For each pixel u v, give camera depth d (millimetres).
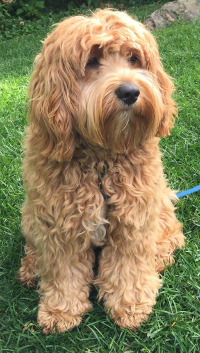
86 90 471
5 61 1768
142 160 515
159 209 594
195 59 1307
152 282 582
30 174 525
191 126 910
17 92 1217
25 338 546
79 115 472
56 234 529
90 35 458
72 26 470
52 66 470
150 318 562
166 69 1241
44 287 585
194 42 1438
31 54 1879
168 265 623
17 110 1087
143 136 501
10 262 656
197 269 602
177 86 1091
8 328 564
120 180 505
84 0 2947
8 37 2512
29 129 541
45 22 2693
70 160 490
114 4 2924
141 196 515
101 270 581
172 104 542
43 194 509
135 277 569
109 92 450
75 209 508
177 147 856
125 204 511
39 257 574
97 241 542
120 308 559
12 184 803
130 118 468
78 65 466
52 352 532
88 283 591
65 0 2986
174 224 655
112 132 472
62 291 563
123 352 519
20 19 2656
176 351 523
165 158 838
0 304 588
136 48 482
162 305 582
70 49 461
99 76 472
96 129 460
